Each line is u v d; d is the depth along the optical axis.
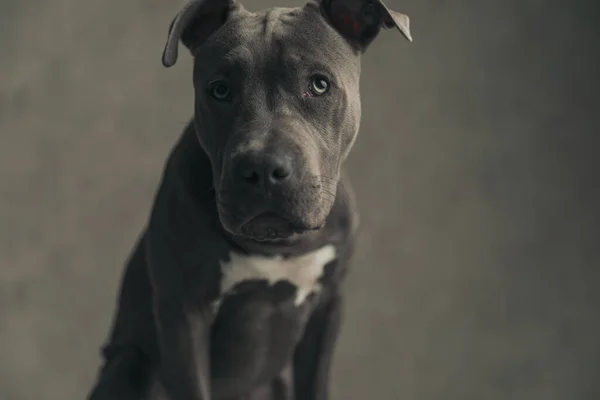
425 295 2.03
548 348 2.00
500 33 2.04
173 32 1.10
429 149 2.04
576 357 1.99
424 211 2.04
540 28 2.03
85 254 2.07
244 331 1.22
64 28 2.08
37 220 2.07
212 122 1.10
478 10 2.04
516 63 2.03
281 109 1.07
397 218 2.04
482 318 2.02
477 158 2.04
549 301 2.01
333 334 1.26
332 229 1.17
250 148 1.04
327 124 1.09
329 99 1.09
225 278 1.17
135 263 1.30
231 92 1.09
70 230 2.07
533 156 2.02
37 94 2.08
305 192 1.04
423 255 2.04
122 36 2.08
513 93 2.03
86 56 2.08
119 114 2.07
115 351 1.30
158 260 1.19
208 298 1.18
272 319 1.22
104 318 2.06
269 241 1.14
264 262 1.16
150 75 2.07
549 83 2.02
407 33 1.10
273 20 1.11
